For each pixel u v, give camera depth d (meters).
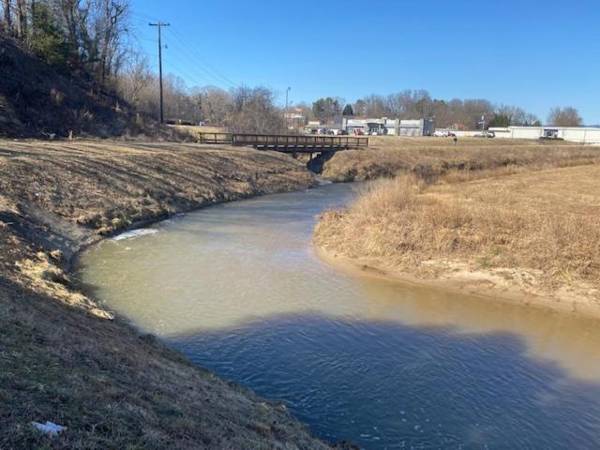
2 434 4.13
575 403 9.23
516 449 7.86
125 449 4.58
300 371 9.98
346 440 7.87
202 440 5.50
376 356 10.77
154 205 25.33
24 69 42.75
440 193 25.33
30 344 6.57
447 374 10.10
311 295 14.39
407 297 14.48
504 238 16.75
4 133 34.12
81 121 42.84
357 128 131.12
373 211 20.22
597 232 15.85
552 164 53.03
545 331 12.39
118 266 16.36
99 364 6.88
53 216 19.27
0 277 10.67
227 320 12.35
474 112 182.88
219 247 19.44
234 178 36.28
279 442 6.57
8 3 48.81
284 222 25.09
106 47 55.75
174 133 51.25
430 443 7.92
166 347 10.38
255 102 82.44
